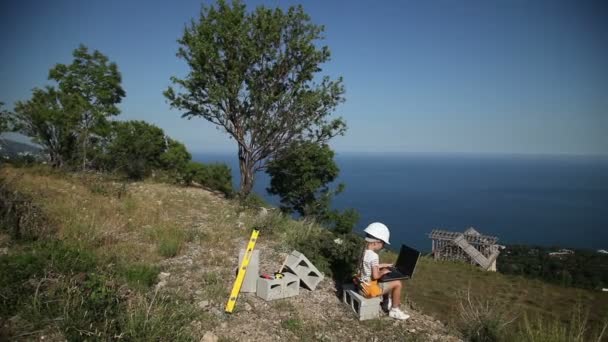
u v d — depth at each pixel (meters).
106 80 17.03
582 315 10.62
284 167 15.66
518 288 13.37
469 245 25.73
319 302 5.77
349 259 7.20
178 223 9.34
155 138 18.80
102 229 7.34
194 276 6.06
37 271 4.53
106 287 4.48
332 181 16.34
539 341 5.63
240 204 12.94
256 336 4.49
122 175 16.73
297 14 13.34
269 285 5.48
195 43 12.56
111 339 3.74
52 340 3.59
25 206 7.04
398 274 5.70
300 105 13.13
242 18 13.29
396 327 5.29
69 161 15.88
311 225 10.41
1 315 3.73
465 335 5.52
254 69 13.70
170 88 12.98
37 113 15.22
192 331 4.29
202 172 18.80
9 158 15.65
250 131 13.89
